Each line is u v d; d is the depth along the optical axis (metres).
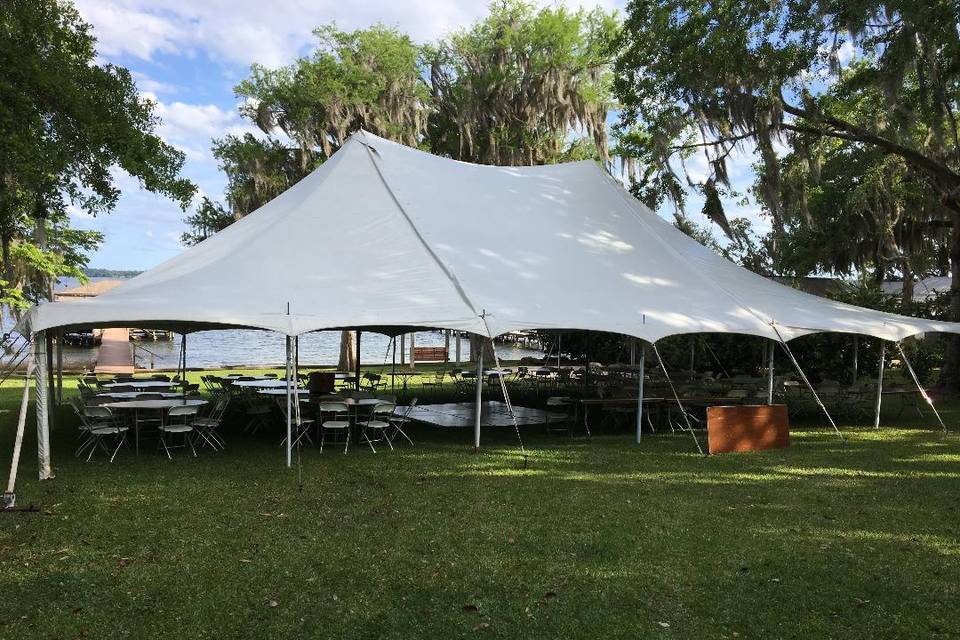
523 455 9.32
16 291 18.12
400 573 5.03
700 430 11.66
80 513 6.45
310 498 7.03
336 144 23.67
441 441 10.45
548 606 4.50
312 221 10.63
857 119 17.06
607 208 13.33
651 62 14.63
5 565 5.14
